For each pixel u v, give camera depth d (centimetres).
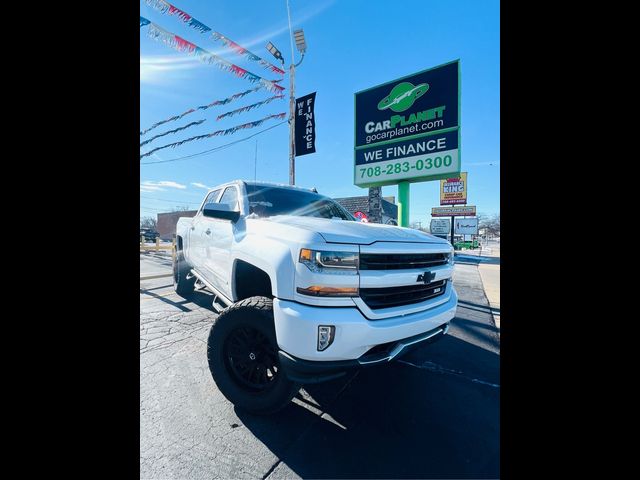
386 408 205
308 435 174
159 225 2984
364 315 168
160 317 414
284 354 161
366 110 649
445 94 556
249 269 231
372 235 191
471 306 534
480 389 234
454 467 151
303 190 361
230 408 200
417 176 586
